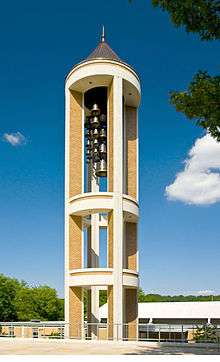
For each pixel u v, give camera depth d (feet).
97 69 123.75
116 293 115.24
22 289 288.71
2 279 285.64
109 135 125.08
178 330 109.40
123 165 126.31
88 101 135.74
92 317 131.03
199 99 54.90
